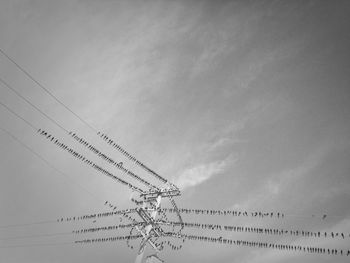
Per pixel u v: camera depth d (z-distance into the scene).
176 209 27.06
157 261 25.30
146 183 28.33
